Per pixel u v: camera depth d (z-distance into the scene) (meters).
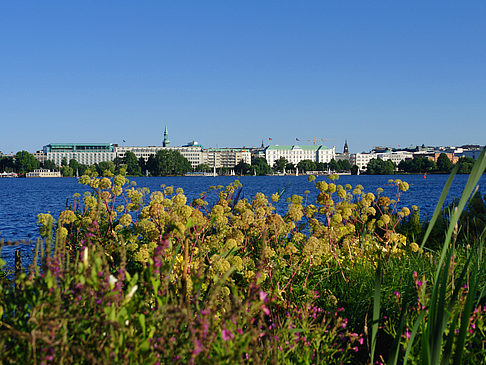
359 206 7.79
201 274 3.83
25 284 2.94
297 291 4.96
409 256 6.44
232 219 5.68
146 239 5.63
